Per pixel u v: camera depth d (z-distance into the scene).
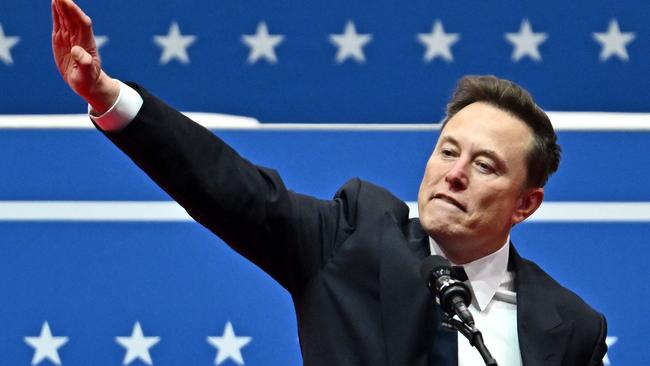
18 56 12.68
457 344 8.45
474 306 9.02
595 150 12.02
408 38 12.77
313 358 8.29
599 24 12.88
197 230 11.66
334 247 8.56
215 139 8.11
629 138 12.05
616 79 12.88
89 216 11.66
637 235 11.90
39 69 12.68
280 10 12.78
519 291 9.02
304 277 8.49
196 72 12.70
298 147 11.84
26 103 12.65
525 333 8.80
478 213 8.74
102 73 7.62
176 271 11.61
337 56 12.76
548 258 11.83
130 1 12.71
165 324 11.55
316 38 12.77
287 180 11.79
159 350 11.52
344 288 8.43
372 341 8.27
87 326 11.53
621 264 11.84
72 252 11.62
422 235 8.97
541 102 12.83
